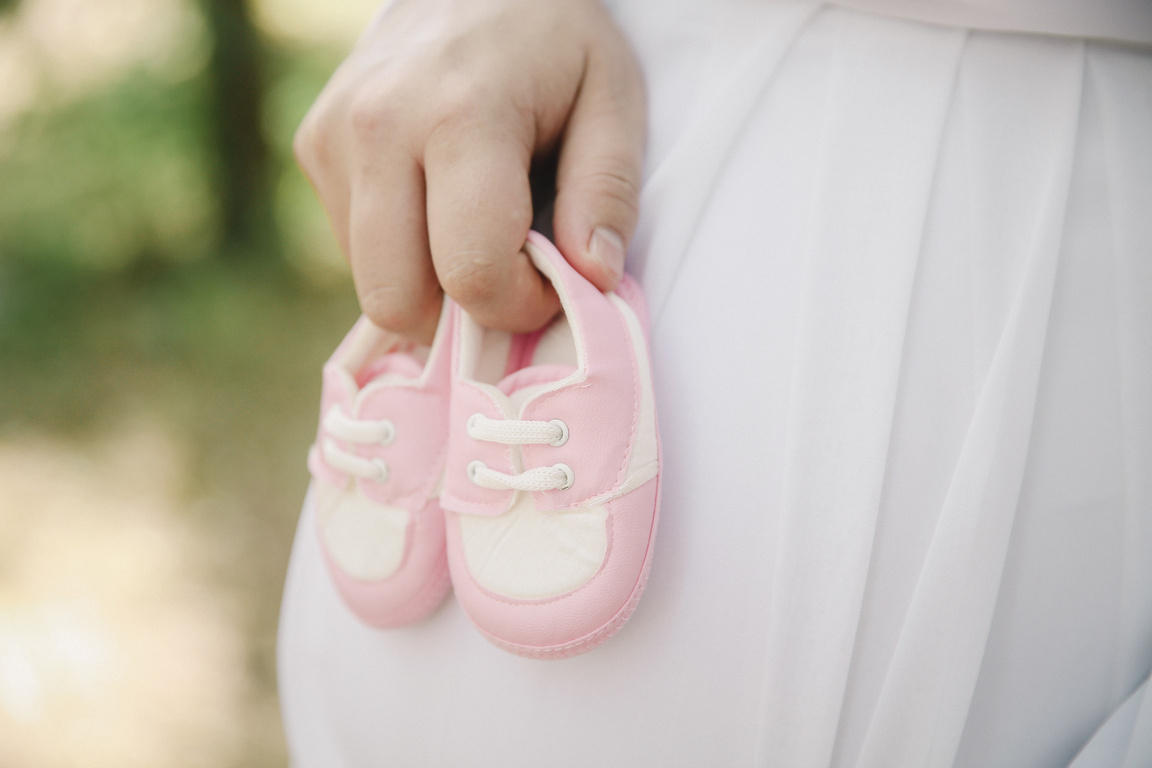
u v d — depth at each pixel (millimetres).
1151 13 553
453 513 662
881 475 560
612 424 595
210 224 3604
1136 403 546
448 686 694
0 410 2516
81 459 2293
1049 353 552
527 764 646
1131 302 549
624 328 623
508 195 627
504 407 628
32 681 1583
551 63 680
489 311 646
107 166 3490
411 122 655
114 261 3324
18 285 3045
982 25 577
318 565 839
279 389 2709
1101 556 550
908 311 573
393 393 709
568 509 601
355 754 778
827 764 562
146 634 1709
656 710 607
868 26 617
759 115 649
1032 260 548
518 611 607
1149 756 481
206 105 3576
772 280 615
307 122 767
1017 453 535
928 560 544
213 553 1954
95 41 3703
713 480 607
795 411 582
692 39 704
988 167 577
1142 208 553
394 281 685
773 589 573
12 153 3490
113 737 1481
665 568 614
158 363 2824
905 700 544
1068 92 566
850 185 600
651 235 679
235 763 1442
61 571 1873
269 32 3830
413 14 770
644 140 713
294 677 871
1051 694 555
